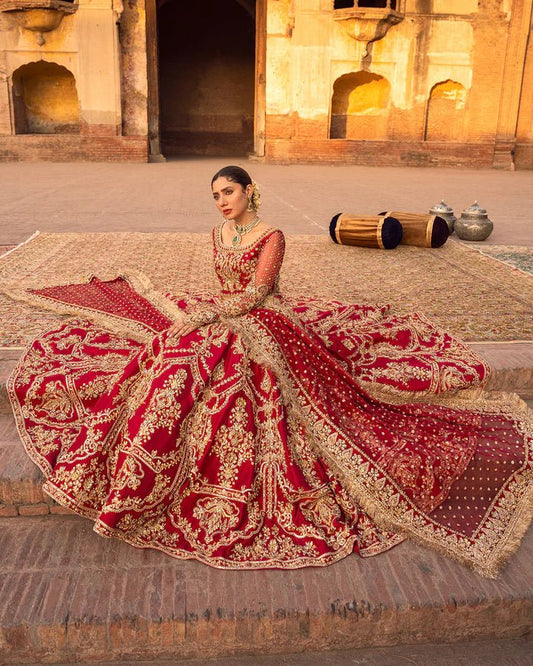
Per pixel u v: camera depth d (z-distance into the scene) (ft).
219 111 84.02
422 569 7.71
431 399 10.32
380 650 7.34
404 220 22.72
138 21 61.67
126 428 8.45
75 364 10.46
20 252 19.97
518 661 7.23
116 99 62.39
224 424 8.54
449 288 16.99
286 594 7.26
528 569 7.81
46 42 60.29
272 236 9.48
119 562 7.70
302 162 67.00
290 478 8.38
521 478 8.86
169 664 7.09
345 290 16.53
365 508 8.38
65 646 6.94
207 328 9.16
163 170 56.03
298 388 9.13
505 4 64.13
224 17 81.10
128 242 22.16
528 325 13.92
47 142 62.59
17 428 9.45
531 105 67.31
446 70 65.87
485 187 46.39
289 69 64.95
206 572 7.57
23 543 8.04
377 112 68.90
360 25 62.13
